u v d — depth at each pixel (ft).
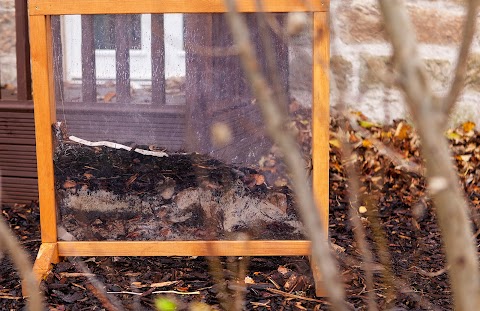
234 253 9.48
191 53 9.05
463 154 14.51
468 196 13.14
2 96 16.06
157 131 9.31
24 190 12.76
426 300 8.75
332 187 13.37
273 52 8.80
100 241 9.59
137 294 8.87
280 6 8.67
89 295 8.82
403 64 2.61
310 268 9.61
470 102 15.44
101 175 9.48
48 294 8.79
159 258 10.05
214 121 9.21
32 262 10.18
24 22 12.85
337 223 11.82
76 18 9.07
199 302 8.59
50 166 9.38
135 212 9.55
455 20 15.39
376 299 8.68
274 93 8.84
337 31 15.40
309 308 8.53
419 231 11.27
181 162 9.39
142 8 8.89
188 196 9.50
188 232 9.55
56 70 9.23
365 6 15.38
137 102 9.23
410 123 15.03
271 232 9.46
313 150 9.06
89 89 9.23
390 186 13.25
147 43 9.09
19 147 12.66
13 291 9.02
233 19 2.89
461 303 3.09
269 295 8.84
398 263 10.05
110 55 9.13
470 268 3.06
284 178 9.30
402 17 2.59
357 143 14.28
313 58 8.84
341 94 4.88
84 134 9.35
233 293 8.84
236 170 9.37
